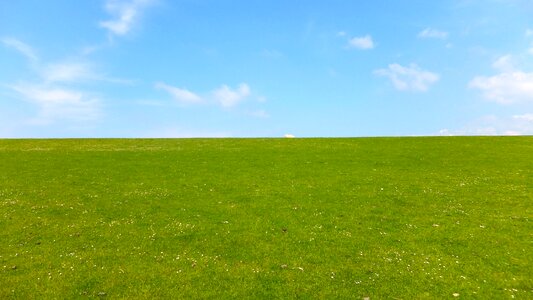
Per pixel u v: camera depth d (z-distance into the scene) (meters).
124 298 18.34
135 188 39.31
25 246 24.34
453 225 28.34
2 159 53.88
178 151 63.06
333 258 22.92
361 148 64.50
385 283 20.00
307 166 50.12
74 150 63.53
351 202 34.28
